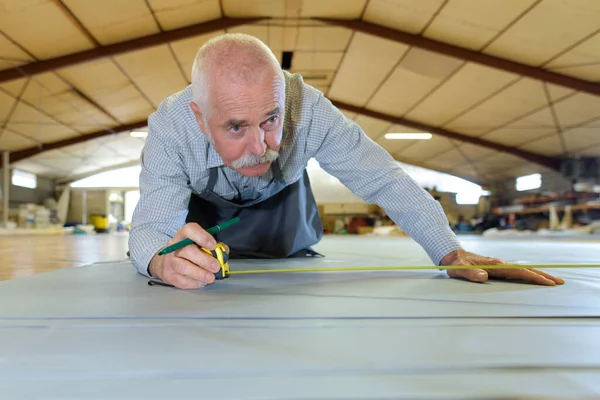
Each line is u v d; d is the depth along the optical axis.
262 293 0.78
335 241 4.64
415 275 1.03
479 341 0.46
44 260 1.90
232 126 0.78
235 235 1.55
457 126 8.80
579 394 0.31
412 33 5.86
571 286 0.85
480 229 10.26
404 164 12.36
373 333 0.49
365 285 0.87
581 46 5.19
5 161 9.34
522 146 9.19
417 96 7.70
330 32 6.12
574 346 0.44
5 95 6.75
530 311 0.60
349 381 0.34
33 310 0.64
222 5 5.55
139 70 6.68
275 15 5.74
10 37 5.27
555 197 8.61
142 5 5.16
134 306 0.66
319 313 0.60
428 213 1.07
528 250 2.62
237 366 0.38
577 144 8.38
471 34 5.52
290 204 1.53
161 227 1.01
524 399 0.31
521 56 5.73
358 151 1.18
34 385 0.34
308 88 1.16
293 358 0.40
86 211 13.24
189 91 1.02
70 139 9.39
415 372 0.36
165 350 0.43
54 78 6.45
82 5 4.89
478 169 11.54
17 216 10.16
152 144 1.05
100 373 0.37
